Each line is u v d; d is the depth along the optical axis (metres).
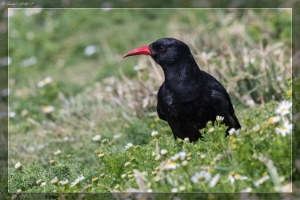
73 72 18.91
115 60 18.44
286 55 15.05
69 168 9.84
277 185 7.47
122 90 13.65
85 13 21.42
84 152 11.90
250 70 12.88
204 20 19.00
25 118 15.37
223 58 13.73
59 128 13.81
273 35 16.58
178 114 9.91
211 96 9.73
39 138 13.52
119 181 8.79
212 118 9.85
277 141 7.92
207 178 7.55
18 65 19.91
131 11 21.02
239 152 7.99
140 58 17.53
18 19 21.70
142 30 20.06
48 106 15.22
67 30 21.06
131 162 9.03
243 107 12.41
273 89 12.33
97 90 15.58
